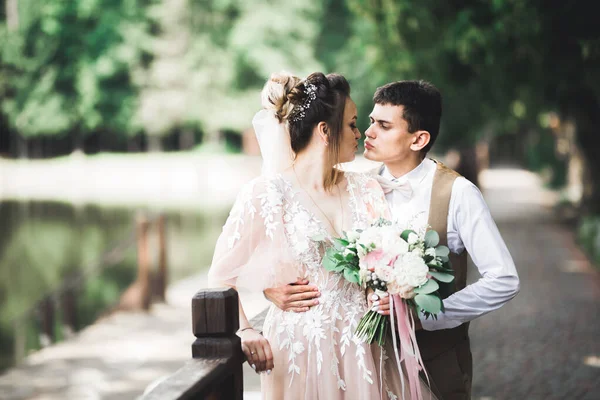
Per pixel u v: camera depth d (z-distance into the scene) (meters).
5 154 45.78
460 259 2.50
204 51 39.34
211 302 1.97
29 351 9.21
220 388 1.97
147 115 39.75
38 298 12.53
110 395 6.07
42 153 46.19
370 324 2.18
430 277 2.14
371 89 30.31
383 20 9.89
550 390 5.15
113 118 40.66
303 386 2.20
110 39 39.25
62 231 20.05
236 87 40.09
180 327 8.46
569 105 11.91
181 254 15.12
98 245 17.73
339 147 2.32
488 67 8.32
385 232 2.16
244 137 40.53
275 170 2.33
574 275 10.18
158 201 27.55
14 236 19.30
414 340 2.18
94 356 7.31
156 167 37.84
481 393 5.14
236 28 39.19
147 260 9.42
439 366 2.47
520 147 43.38
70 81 40.41
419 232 2.35
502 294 2.31
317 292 2.22
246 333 2.18
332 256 2.18
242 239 2.21
